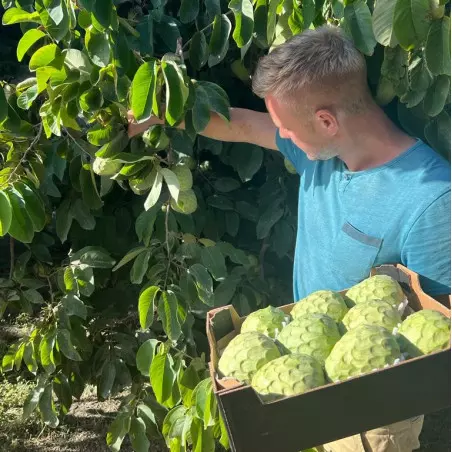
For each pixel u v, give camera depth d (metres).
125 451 3.20
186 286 2.10
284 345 1.33
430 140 1.78
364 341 1.22
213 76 2.50
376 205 1.55
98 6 1.57
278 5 1.73
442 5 1.50
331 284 1.69
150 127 1.81
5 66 2.90
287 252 2.67
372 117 1.55
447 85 1.65
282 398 1.13
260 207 2.54
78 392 2.83
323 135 1.55
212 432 2.17
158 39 2.29
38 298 2.61
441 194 1.47
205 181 2.66
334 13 1.71
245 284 2.51
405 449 1.43
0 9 2.86
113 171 1.89
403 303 1.42
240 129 1.99
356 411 1.15
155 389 2.16
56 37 1.69
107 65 1.74
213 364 1.28
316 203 1.71
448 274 1.50
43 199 2.29
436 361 1.15
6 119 1.88
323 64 1.47
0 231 1.84
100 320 2.78
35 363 2.62
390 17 1.57
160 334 2.89
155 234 2.26
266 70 1.53
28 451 3.20
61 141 2.17
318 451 1.50
